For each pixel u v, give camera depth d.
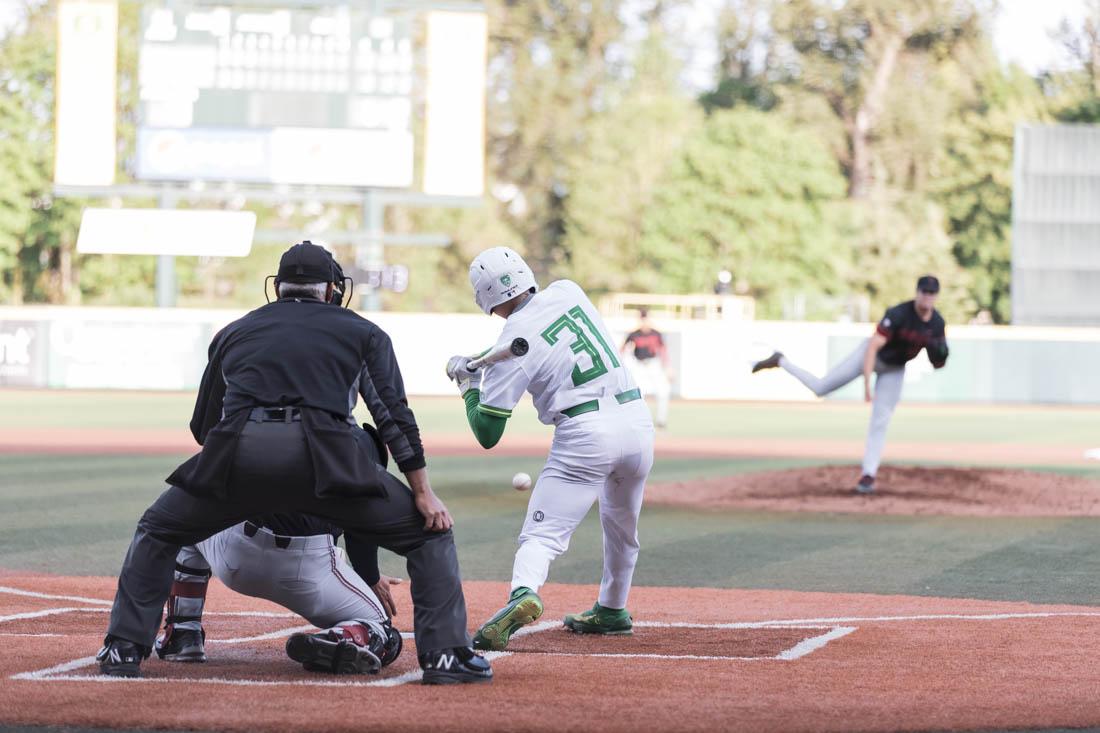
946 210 97.75
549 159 113.31
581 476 11.39
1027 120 96.44
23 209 91.00
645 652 11.34
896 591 15.84
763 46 115.44
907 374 65.06
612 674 10.12
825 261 90.56
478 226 106.19
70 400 56.06
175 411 49.97
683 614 13.70
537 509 11.48
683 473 31.22
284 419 9.47
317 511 9.66
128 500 23.89
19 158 90.50
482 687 9.59
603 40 116.31
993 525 22.17
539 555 11.29
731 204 89.69
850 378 24.98
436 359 62.69
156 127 61.06
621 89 113.25
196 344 63.25
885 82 107.69
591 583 16.19
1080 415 57.47
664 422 47.03
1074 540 20.48
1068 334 64.25
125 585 9.80
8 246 90.88
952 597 15.33
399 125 61.34
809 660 10.84
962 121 104.75
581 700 9.21
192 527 9.70
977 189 96.81
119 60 95.44
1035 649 11.42
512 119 114.31
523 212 113.88
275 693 9.29
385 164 61.31
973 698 9.41
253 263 99.94
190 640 10.52
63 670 9.90
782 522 22.44
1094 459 36.28
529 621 11.12
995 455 37.47
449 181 62.25
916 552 19.16
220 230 62.38
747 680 9.95
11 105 90.62
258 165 61.19
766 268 89.25
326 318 9.84
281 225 102.06
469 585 15.70
